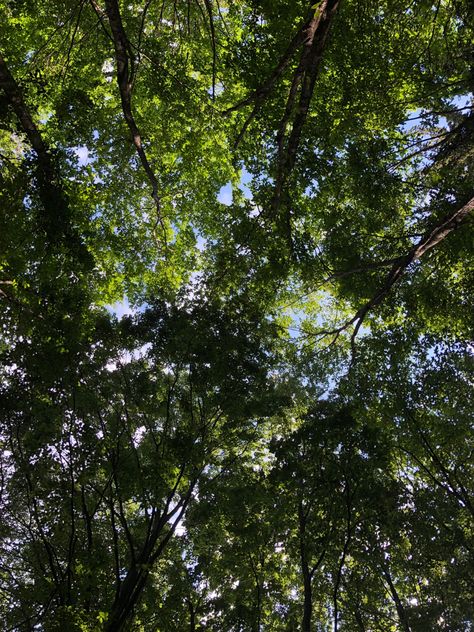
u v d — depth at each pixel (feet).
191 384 46.93
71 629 33.14
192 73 51.24
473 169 45.62
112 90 55.01
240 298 47.21
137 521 50.65
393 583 56.18
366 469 45.27
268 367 48.62
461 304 48.34
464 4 38.52
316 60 33.32
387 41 41.45
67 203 34.32
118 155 57.26
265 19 42.37
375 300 42.27
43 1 45.01
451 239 44.24
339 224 50.01
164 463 41.06
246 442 49.62
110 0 27.55
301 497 47.01
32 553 42.29
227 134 48.85
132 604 39.68
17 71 49.60
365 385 51.67
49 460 38.93
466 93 42.55
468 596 47.34
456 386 51.11
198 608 49.11
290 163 39.45
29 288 33.73
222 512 46.50
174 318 46.11
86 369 42.11
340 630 55.93
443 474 53.47
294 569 55.62
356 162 45.06
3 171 40.96
